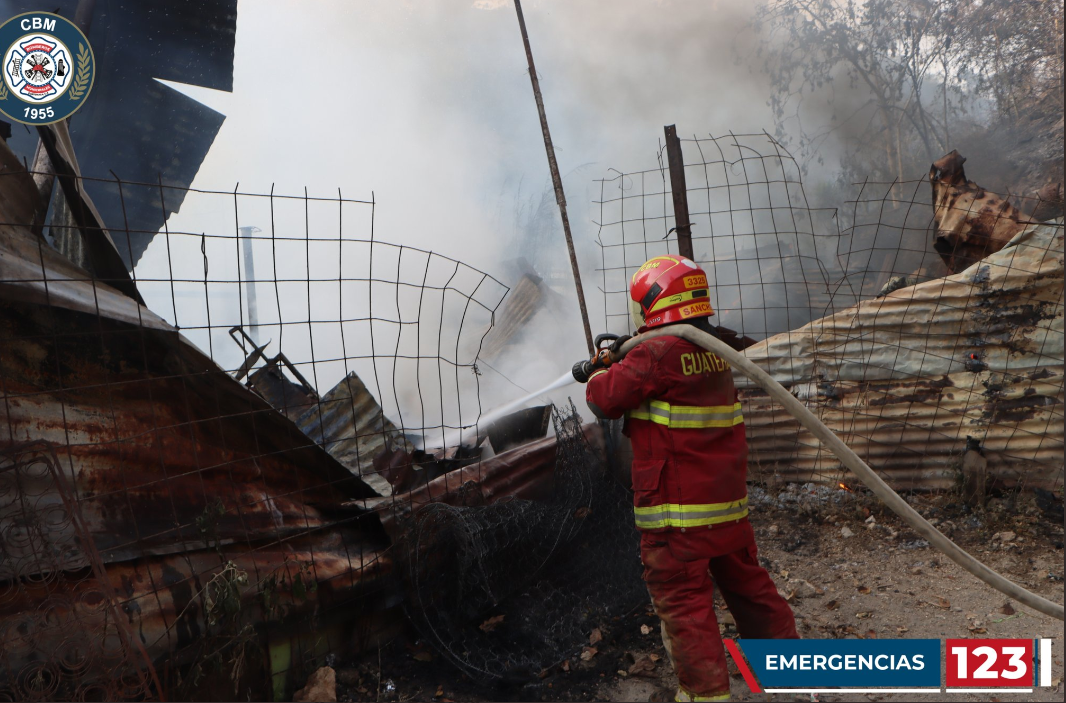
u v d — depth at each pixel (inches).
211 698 97.7
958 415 176.2
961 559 87.3
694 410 92.4
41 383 92.6
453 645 118.3
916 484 179.5
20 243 93.6
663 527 92.4
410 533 117.3
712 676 89.9
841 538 160.7
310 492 119.3
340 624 116.6
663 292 97.0
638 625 128.3
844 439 184.9
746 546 98.0
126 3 248.5
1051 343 168.4
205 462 106.7
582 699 109.0
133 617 89.4
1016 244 170.2
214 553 101.7
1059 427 167.9
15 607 82.7
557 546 136.1
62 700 82.0
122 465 97.4
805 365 188.1
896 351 180.7
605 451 150.4
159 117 269.7
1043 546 148.6
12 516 85.6
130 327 96.3
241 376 171.5
